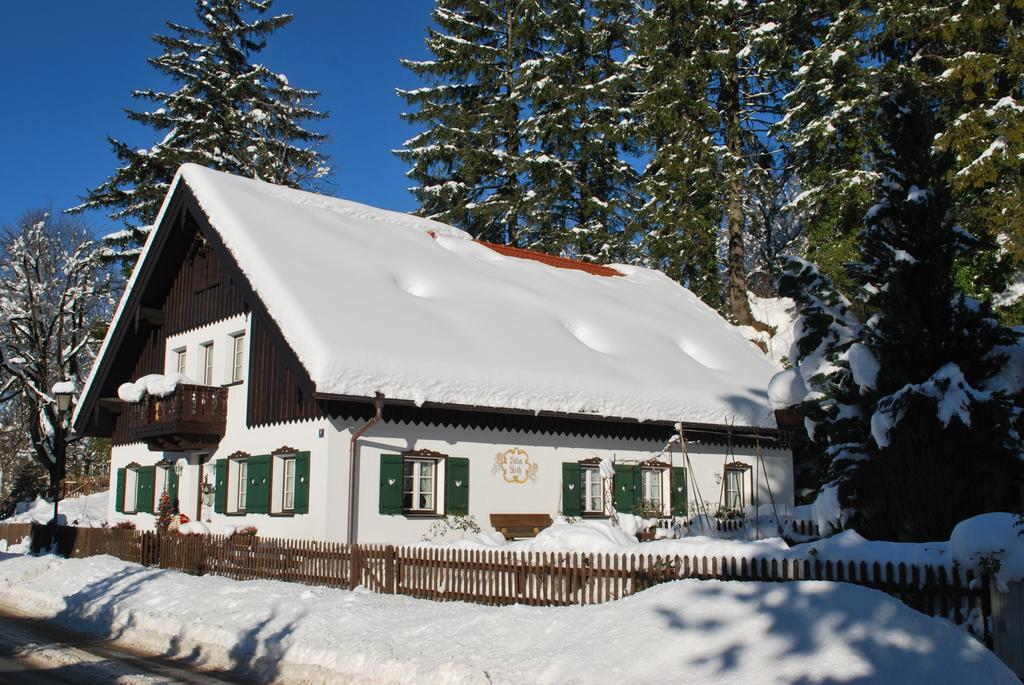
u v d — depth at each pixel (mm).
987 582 10039
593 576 13055
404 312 22141
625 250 44062
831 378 16172
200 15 46875
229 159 43531
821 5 38750
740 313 40281
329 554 16719
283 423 21328
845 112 35062
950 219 14906
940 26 31750
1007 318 30453
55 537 26000
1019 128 28859
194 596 14906
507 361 22344
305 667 10562
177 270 27625
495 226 46656
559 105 44438
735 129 40875
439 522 20906
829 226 36844
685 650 8586
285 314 20172
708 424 25672
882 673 7711
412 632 11055
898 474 13969
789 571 11805
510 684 8789
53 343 46406
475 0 46031
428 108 45969
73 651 12148
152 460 27688
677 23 40750
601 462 23109
